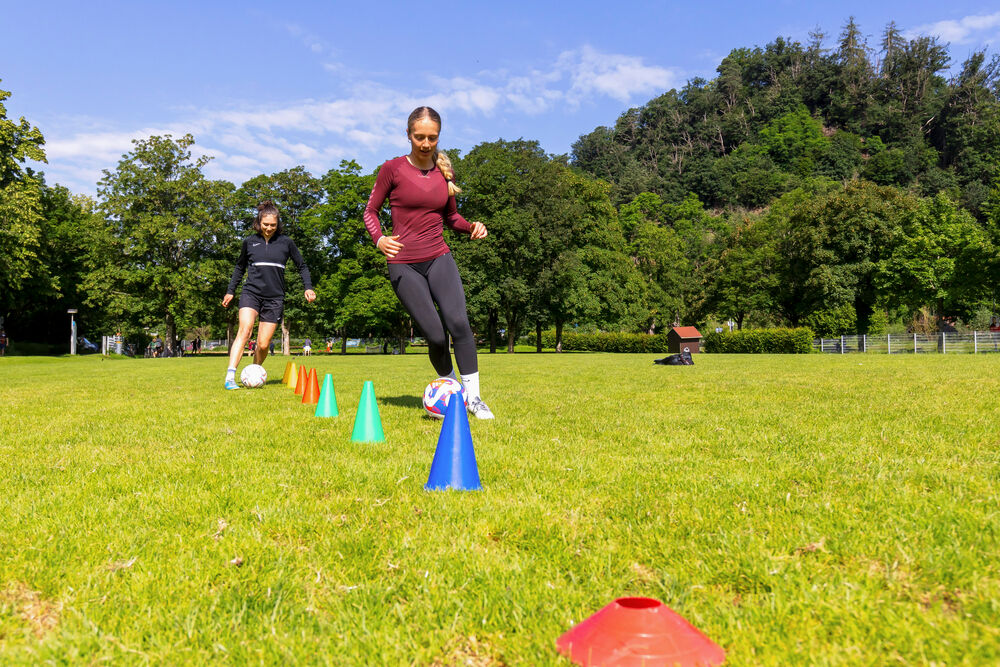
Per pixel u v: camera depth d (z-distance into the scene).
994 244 39.22
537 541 2.58
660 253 66.12
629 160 162.25
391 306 41.38
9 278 34.75
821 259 48.53
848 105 158.25
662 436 5.17
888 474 3.60
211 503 3.15
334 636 1.86
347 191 43.41
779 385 10.25
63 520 2.90
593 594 2.08
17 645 1.83
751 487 3.37
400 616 1.94
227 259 42.09
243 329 10.49
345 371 16.03
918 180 125.00
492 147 44.09
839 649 1.70
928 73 158.75
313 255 45.19
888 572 2.19
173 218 39.09
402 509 3.03
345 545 2.54
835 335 48.94
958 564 2.21
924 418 5.95
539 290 42.72
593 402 7.91
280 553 2.48
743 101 171.50
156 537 2.68
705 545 2.51
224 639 1.84
